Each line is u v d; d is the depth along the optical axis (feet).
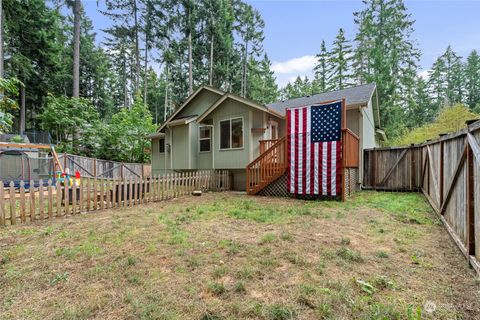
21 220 16.39
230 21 90.53
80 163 43.42
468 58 113.70
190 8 77.36
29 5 57.93
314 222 16.06
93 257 10.50
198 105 44.39
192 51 87.15
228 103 35.22
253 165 30.58
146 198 24.48
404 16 81.71
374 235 13.26
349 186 27.55
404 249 11.10
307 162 26.22
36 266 9.71
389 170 33.40
